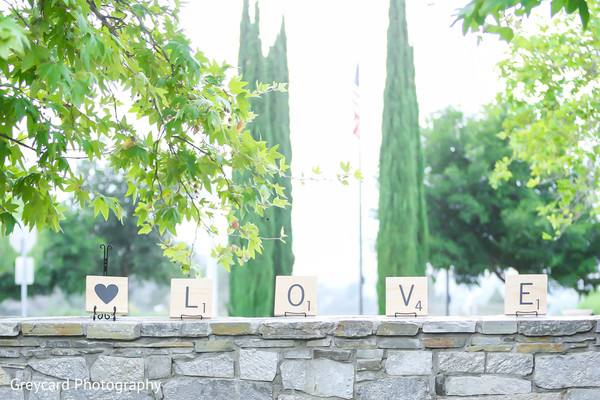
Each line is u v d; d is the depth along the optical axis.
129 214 19.61
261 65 11.26
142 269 19.77
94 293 2.97
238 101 2.83
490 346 2.84
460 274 19.25
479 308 24.94
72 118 2.58
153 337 2.85
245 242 9.27
